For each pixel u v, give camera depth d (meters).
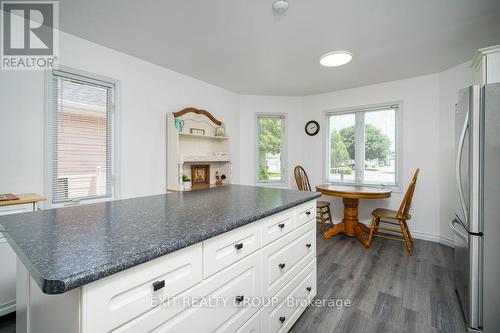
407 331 1.63
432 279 2.31
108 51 2.56
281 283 1.50
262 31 2.22
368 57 2.78
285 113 4.50
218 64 3.01
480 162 1.55
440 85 3.25
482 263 1.55
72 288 0.59
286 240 1.55
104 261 0.69
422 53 2.67
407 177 3.53
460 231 1.78
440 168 3.27
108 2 1.82
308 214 1.84
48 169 2.15
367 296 2.03
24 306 1.04
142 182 2.88
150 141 2.96
